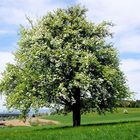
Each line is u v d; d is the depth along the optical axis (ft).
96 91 173.99
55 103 172.24
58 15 179.83
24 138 102.99
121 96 176.35
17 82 174.60
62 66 168.14
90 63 165.68
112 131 108.78
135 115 350.23
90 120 312.29
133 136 96.78
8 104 169.17
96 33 179.93
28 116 173.17
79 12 181.37
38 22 181.68
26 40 174.81
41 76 166.40
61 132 115.44
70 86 164.76
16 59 176.96
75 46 172.04
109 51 174.29
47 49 167.12
